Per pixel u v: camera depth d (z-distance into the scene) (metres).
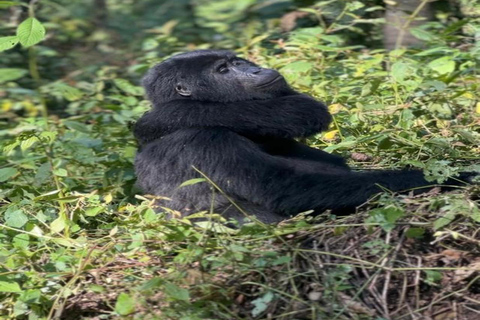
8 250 7.38
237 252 6.44
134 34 14.29
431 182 7.39
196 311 6.08
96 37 14.28
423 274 6.36
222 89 8.19
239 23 14.07
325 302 6.16
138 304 6.24
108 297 6.61
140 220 7.46
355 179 7.43
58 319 6.40
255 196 7.57
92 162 9.36
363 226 6.73
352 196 7.35
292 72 11.35
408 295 6.30
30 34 7.11
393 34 13.41
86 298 6.67
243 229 6.89
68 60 14.12
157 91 8.34
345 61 12.14
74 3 14.26
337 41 12.05
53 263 7.02
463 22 11.78
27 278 6.89
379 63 11.95
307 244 6.76
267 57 12.16
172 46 13.52
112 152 9.84
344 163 8.52
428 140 8.63
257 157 7.64
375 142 9.38
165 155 7.86
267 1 13.94
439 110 9.86
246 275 6.49
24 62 13.72
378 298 6.22
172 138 7.89
